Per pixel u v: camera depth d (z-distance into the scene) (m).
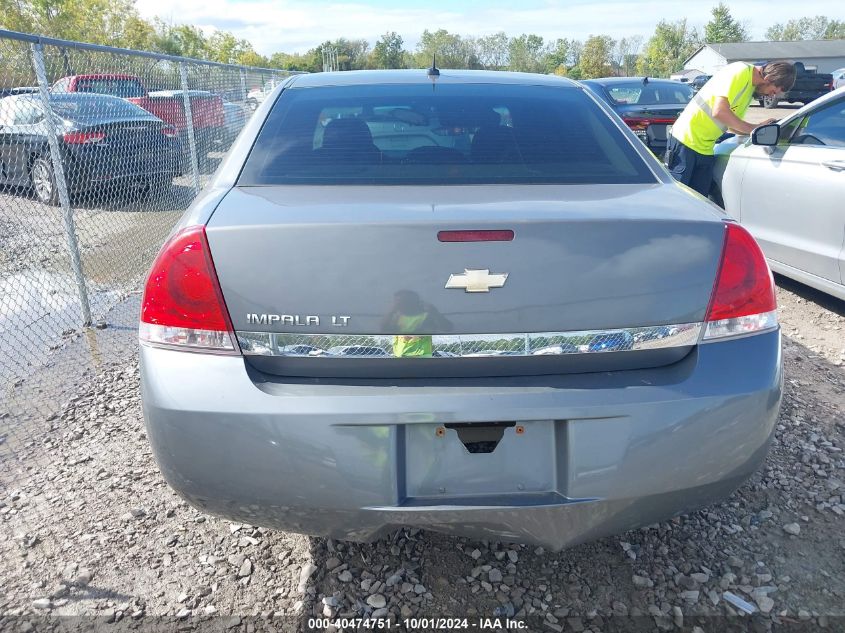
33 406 3.60
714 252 1.95
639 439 1.87
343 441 1.84
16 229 6.02
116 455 3.12
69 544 2.51
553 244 1.86
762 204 5.18
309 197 2.13
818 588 2.29
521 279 1.85
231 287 1.88
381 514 1.87
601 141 2.56
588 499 1.88
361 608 2.23
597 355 1.91
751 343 1.98
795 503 2.73
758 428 1.96
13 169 5.45
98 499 2.78
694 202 2.16
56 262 6.16
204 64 8.14
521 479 1.91
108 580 2.33
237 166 2.40
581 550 2.49
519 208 1.97
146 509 2.72
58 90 5.29
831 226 4.48
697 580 2.33
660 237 1.92
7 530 2.59
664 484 1.91
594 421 1.86
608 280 1.88
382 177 2.31
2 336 4.57
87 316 4.75
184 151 7.81
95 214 6.56
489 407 1.83
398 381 1.88
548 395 1.85
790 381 3.81
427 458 1.90
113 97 6.53
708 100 5.91
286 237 1.86
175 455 1.92
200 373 1.89
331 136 2.52
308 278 1.86
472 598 2.27
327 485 1.86
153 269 1.97
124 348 4.40
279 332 1.88
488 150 2.46
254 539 2.55
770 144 4.98
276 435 1.84
